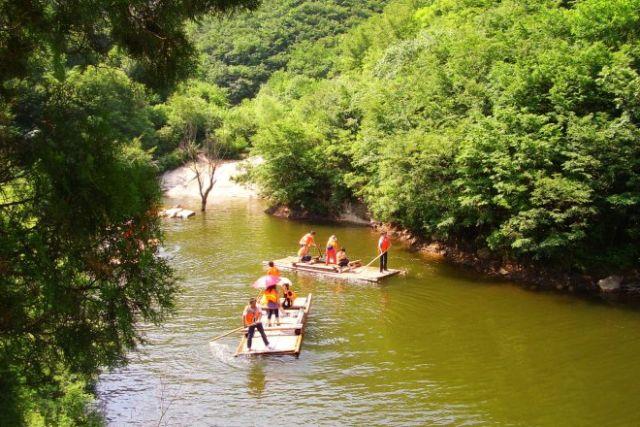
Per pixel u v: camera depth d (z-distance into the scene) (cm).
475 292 2173
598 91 2283
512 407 1301
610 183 2119
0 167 504
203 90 7581
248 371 1487
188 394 1363
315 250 2911
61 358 543
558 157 2192
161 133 5662
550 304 2023
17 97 533
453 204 2494
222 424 1232
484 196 2327
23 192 510
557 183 2058
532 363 1538
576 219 2156
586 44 2417
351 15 9806
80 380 984
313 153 3906
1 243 461
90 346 537
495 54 2889
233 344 1655
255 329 1730
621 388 1389
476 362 1547
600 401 1326
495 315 1917
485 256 2550
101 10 548
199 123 5891
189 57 633
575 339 1702
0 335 488
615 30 2472
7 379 487
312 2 10025
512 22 3500
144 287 554
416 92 3170
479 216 2406
